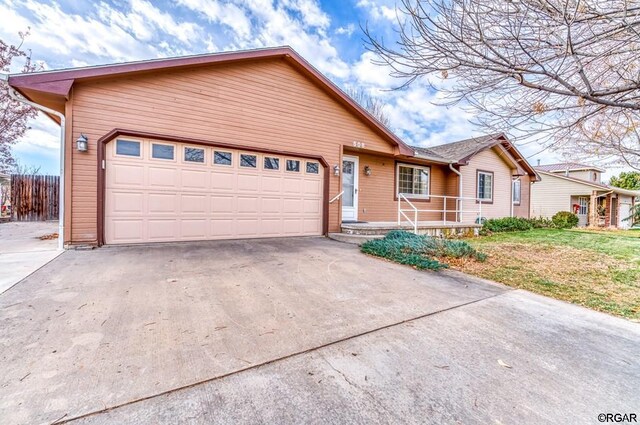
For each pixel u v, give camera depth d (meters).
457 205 11.66
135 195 5.85
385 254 5.58
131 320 2.62
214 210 6.65
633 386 1.96
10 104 10.63
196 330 2.49
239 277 3.99
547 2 2.21
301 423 1.52
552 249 7.53
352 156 9.55
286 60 7.50
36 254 4.95
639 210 11.76
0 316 2.61
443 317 3.00
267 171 7.34
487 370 2.08
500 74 2.74
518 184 15.28
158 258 4.84
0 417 1.48
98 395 1.67
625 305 3.55
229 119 6.76
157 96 5.98
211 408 1.60
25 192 11.50
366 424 1.53
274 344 2.31
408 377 1.96
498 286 4.21
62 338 2.27
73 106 5.30
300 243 6.89
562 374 2.07
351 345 2.36
